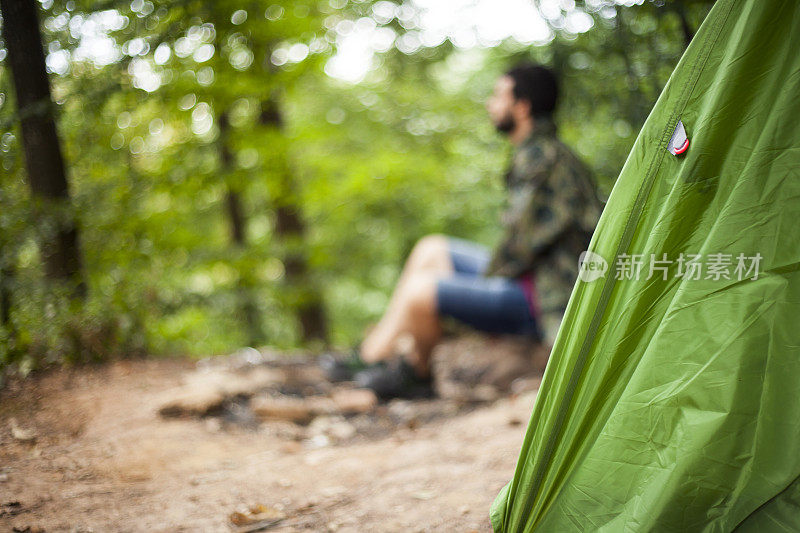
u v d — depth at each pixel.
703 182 1.28
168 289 3.32
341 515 1.69
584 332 1.35
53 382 2.43
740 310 1.22
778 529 1.16
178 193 3.63
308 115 6.36
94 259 2.99
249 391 2.78
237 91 3.36
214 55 3.00
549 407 1.38
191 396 2.51
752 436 1.19
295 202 4.98
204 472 1.97
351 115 6.42
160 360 3.04
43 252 2.66
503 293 2.75
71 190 2.78
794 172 1.20
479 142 6.04
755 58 1.25
